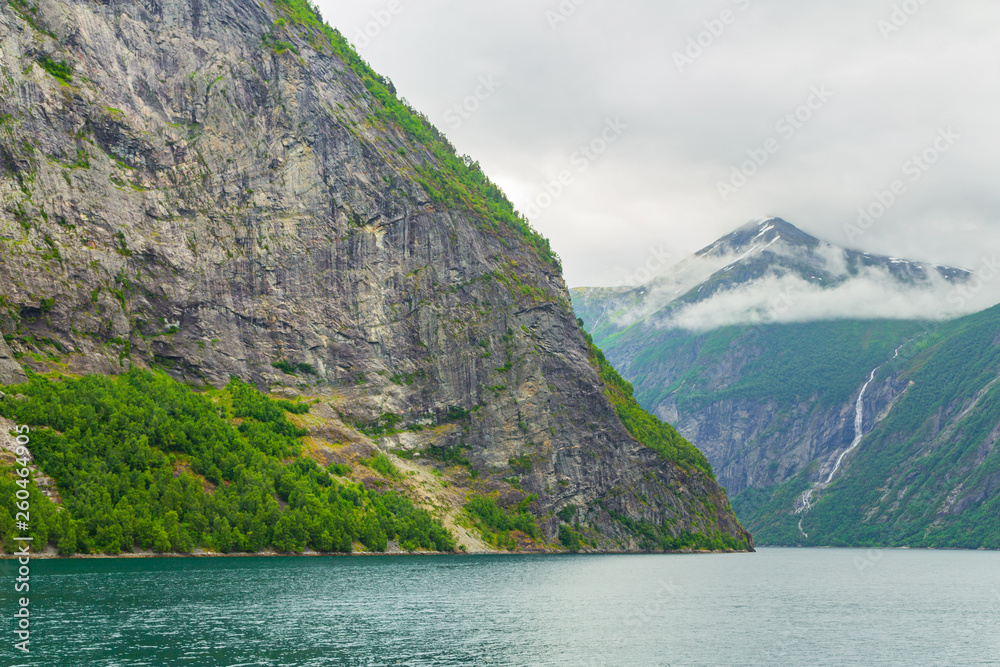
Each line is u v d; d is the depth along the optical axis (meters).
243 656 82.19
